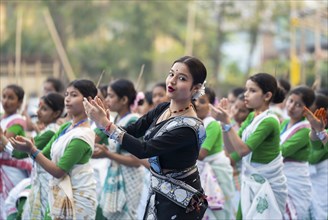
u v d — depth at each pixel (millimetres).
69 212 7516
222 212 8914
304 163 8812
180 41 30906
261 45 31422
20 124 9414
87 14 28578
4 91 9469
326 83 20328
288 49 29438
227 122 7887
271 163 8164
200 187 6285
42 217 7941
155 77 30750
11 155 8484
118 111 9164
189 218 6168
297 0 28188
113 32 29734
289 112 8789
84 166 7672
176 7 29719
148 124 6500
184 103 6180
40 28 27891
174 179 6152
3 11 30203
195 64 6109
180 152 6086
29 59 19844
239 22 30188
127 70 29812
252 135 7996
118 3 29172
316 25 18062
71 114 7684
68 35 29188
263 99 8227
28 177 9469
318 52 18188
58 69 19562
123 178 9008
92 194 7703
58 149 7559
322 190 9086
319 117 8281
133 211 9055
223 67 33688
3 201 9297
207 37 30969
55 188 7559
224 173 8969
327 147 8773
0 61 19438
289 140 8680
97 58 29172
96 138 8812
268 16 30000
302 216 8797
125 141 5938
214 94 9133
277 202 8219
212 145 8812
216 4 30094
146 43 29641
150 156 5938
